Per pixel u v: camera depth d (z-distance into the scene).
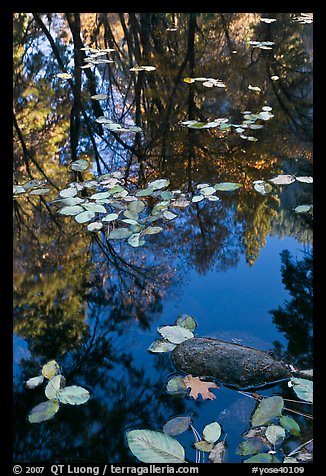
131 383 1.51
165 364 1.58
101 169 3.12
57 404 1.44
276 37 5.46
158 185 2.71
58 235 2.44
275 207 2.68
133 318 1.87
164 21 6.02
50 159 3.26
